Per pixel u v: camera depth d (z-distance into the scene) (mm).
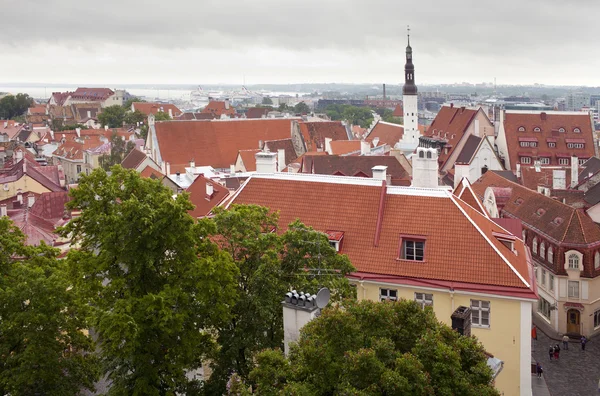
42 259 62875
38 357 52875
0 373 53688
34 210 122938
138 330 47688
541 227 103750
